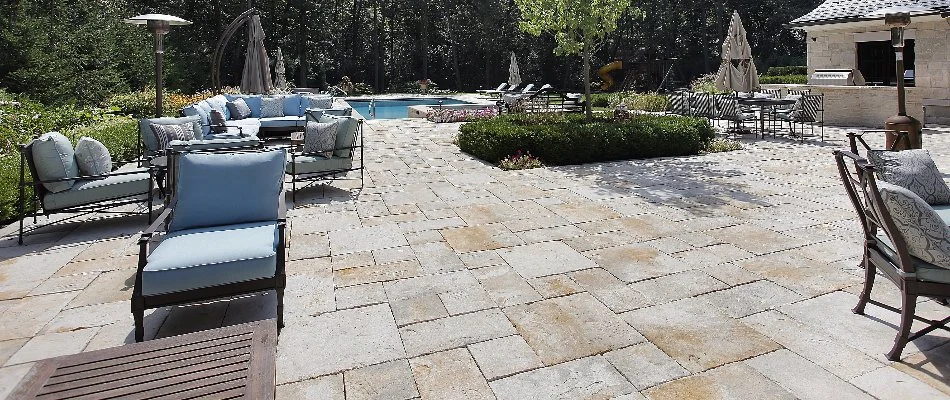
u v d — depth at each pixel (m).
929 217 2.40
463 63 36.47
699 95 11.88
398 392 2.44
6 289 3.66
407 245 4.51
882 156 3.50
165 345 1.97
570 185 6.81
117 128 8.56
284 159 3.88
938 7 12.03
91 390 1.67
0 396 2.43
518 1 9.70
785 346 2.76
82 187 4.94
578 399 2.37
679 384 2.46
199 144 5.93
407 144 10.67
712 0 31.98
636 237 4.64
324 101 13.12
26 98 11.08
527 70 34.66
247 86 12.80
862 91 13.23
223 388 1.68
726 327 2.98
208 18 29.70
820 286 3.51
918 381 2.42
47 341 2.95
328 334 2.98
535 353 2.76
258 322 2.17
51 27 14.70
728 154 9.17
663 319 3.09
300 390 2.46
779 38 33.38
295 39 32.03
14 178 5.44
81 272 3.98
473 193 6.41
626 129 8.80
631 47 34.19
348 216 5.44
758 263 3.96
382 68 36.69
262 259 3.00
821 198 5.93
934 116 12.62
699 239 4.56
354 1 36.12
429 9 35.38
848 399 2.31
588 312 3.20
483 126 8.98
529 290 3.54
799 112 10.70
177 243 3.17
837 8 14.52
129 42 18.08
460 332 2.99
